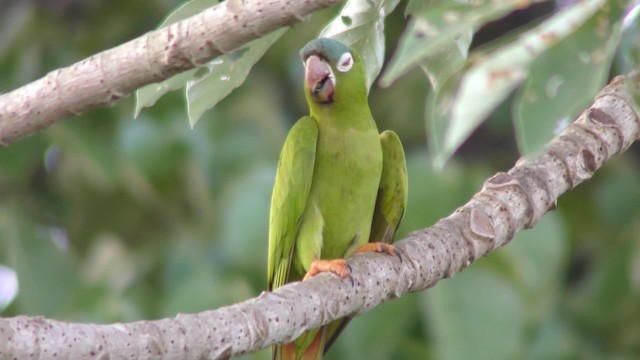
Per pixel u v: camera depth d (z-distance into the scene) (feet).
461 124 18.40
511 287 33.55
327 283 22.24
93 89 20.43
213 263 37.60
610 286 38.99
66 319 37.81
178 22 19.98
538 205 24.31
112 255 42.91
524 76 18.24
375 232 28.86
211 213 38.99
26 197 46.42
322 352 26.94
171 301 35.86
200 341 19.56
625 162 43.78
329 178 27.48
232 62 22.71
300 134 27.43
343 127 27.45
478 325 33.01
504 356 32.73
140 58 20.11
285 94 44.78
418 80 43.52
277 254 27.81
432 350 35.86
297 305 21.42
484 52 19.29
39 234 40.78
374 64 25.34
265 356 33.88
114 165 41.42
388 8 24.17
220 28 19.67
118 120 41.50
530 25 46.42
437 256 23.61
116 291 38.42
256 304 20.83
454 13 19.06
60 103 20.59
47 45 44.14
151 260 39.63
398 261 23.27
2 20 45.01
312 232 27.50
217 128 39.75
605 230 41.83
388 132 28.04
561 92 17.04
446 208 34.50
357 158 27.32
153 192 40.22
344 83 27.09
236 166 39.34
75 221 45.47
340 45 27.25
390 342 33.96
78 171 44.78
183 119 39.78
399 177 28.02
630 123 24.88
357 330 33.99
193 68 20.22
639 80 20.75
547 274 34.58
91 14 45.34
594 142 24.61
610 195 41.83
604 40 17.44
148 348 18.85
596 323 38.78
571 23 18.62
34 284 40.04
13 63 43.57
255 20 19.54
